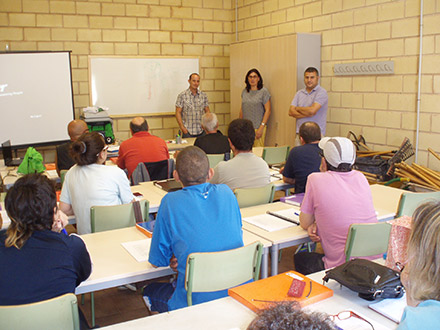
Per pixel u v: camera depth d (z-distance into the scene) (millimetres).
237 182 3230
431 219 1110
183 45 7613
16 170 4539
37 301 1648
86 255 1803
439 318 1050
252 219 2779
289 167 3668
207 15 7750
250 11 7520
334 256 2412
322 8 6090
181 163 2043
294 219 2748
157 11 7312
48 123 6410
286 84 6289
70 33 6762
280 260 3842
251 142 3295
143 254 2221
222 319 1491
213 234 1971
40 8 6539
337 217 2404
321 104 5680
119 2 7012
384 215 2848
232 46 7309
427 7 4695
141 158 4211
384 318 1487
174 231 1961
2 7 6336
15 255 1643
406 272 1201
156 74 7422
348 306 1564
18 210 1644
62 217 1876
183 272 1963
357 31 5578
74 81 6891
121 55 7133
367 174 4887
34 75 6246
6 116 6117
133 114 7340
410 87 4977
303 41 6039
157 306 2209
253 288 1650
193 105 7082
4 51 6207
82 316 2045
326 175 2492
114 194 2898
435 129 4754
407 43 4957
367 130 5570
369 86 5488
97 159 2902
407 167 4625
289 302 887
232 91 7441
